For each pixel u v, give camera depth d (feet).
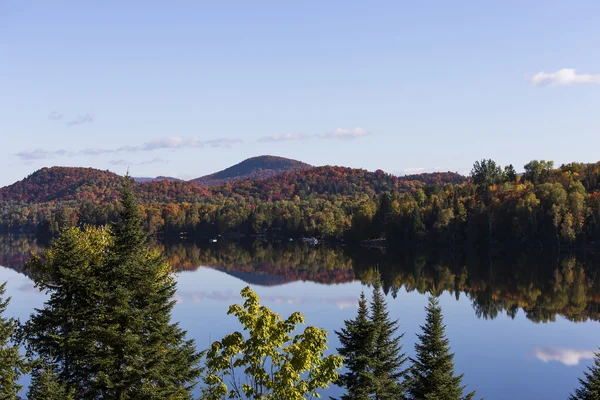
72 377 94.73
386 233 542.98
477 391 139.44
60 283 106.42
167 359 89.97
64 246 108.58
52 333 105.40
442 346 97.35
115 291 88.38
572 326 200.34
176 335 101.60
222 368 53.98
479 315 217.36
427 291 271.28
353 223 579.48
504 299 250.98
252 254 481.87
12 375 86.43
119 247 94.89
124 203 97.40
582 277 311.88
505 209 472.85
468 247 475.72
